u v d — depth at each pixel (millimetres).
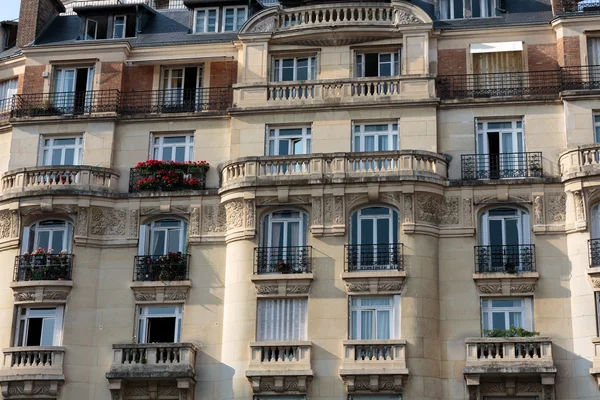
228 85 43969
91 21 46906
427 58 42750
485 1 44531
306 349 38656
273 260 40281
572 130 41000
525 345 37750
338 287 39562
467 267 39781
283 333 39438
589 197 39531
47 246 42094
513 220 40469
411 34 43094
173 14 47719
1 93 46156
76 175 42281
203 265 41188
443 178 40656
